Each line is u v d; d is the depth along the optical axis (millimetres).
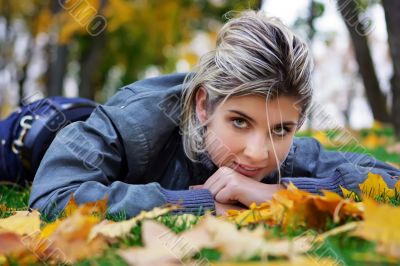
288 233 1400
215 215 1873
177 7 9336
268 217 1552
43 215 1888
